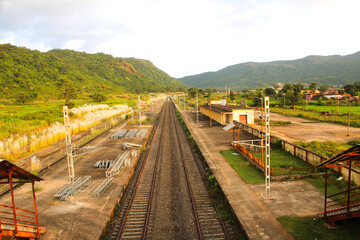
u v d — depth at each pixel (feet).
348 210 32.40
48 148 96.22
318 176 55.36
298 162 67.26
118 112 217.36
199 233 36.78
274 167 63.46
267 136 49.32
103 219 40.22
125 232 38.22
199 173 65.31
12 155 83.10
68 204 45.70
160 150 91.61
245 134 111.75
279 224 37.04
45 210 43.45
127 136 112.88
